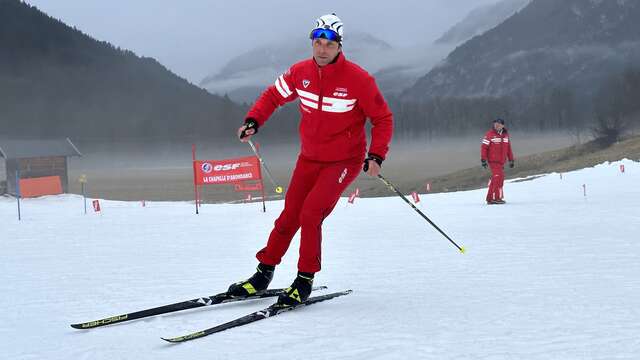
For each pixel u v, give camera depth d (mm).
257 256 3518
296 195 3518
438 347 2449
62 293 3857
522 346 2432
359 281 4059
